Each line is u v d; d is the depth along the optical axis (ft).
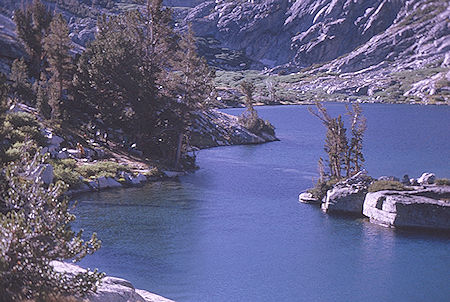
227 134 382.63
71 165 198.70
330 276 115.55
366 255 130.93
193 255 126.31
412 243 141.28
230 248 133.18
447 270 120.06
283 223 160.35
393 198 158.61
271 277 114.01
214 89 277.03
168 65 280.31
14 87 260.01
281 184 225.56
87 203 172.86
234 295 103.35
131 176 212.84
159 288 105.19
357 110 198.29
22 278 51.44
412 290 108.06
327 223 160.97
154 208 170.91
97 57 263.49
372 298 103.40
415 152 355.36
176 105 254.47
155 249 129.18
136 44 279.49
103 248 127.65
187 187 210.38
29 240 52.49
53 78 269.03
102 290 58.80
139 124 254.06
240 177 240.73
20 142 182.50
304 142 403.13
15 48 306.76
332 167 200.95
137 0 285.43
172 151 255.70
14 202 56.39
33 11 321.52
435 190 166.71
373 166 290.35
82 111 278.87
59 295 51.08
